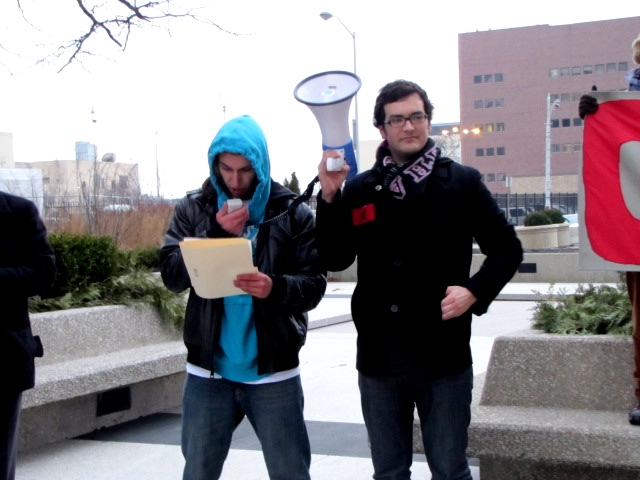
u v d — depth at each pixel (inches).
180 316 255.9
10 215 131.2
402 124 118.9
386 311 120.0
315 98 112.4
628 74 157.8
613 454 138.3
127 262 267.1
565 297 191.2
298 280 118.1
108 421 228.1
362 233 122.3
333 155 113.4
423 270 118.5
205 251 107.3
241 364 119.9
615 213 147.6
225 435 124.2
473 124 4045.3
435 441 120.8
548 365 158.9
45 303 228.2
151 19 349.7
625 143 147.6
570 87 3875.5
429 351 118.3
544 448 143.0
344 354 350.9
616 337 156.3
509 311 518.6
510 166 4003.4
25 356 127.1
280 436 121.6
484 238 120.2
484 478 163.5
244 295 120.5
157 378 245.1
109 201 605.6
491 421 148.3
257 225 122.6
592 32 3833.7
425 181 118.6
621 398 153.9
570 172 3897.6
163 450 203.9
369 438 126.7
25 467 191.9
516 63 3959.2
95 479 182.2
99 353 229.6
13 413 126.7
